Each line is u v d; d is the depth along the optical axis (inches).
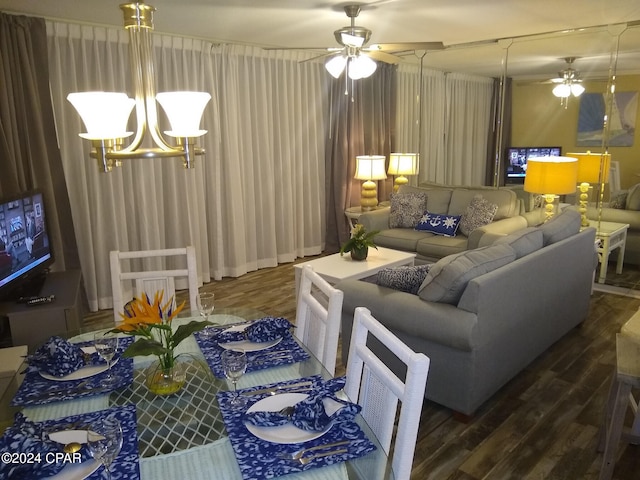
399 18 152.4
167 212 189.8
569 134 212.5
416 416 51.4
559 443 96.8
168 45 179.5
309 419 52.6
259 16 148.4
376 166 221.9
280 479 46.4
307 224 241.6
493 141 251.3
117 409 57.9
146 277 97.5
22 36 142.5
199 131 61.1
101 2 133.5
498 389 111.7
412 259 167.6
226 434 53.5
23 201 130.6
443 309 99.2
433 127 269.9
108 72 166.1
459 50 212.7
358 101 242.4
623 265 189.9
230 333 76.9
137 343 58.9
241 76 203.2
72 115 161.5
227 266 211.5
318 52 223.9
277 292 191.2
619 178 192.2
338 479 46.4
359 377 64.4
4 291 119.8
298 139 228.1
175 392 62.2
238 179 206.5
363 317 63.6
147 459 49.7
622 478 86.4
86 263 170.1
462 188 214.5
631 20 161.0
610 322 156.5
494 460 92.0
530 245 119.3
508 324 107.0
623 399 78.6
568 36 180.1
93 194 168.2
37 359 68.3
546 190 159.5
